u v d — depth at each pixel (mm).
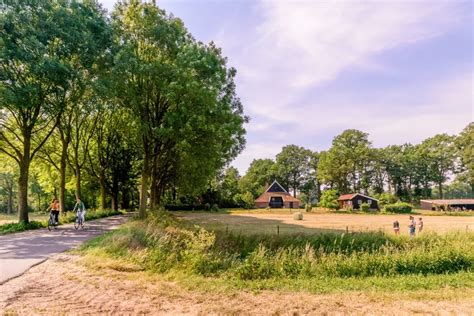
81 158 39469
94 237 15750
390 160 103312
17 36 18109
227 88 32344
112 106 28609
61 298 7082
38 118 23859
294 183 119312
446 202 71000
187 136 24766
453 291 9219
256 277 10266
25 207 20859
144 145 27578
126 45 24422
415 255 12703
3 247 12797
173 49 26562
